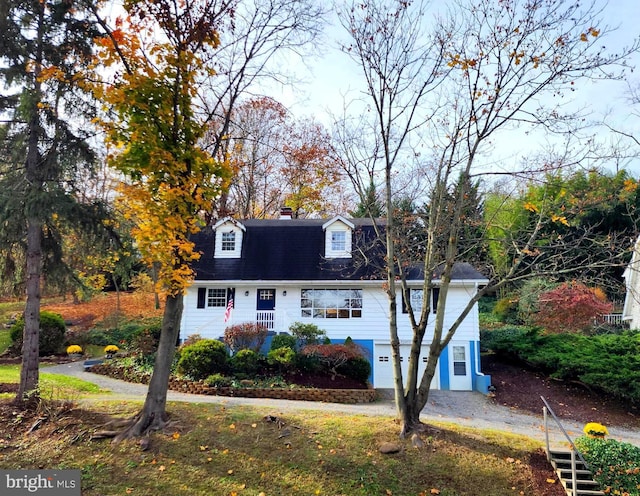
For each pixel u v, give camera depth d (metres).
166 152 8.02
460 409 15.35
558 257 10.30
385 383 19.48
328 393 15.48
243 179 27.33
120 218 11.48
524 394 16.97
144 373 16.62
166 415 9.42
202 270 20.19
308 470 8.32
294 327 18.80
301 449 8.88
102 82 8.62
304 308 20.39
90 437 8.62
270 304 20.62
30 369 10.29
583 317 20.94
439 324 10.26
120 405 10.30
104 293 32.69
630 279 22.22
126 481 7.62
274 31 10.46
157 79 8.31
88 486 7.43
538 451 9.88
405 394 10.23
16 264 11.46
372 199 12.38
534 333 20.33
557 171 10.90
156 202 8.24
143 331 19.36
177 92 8.45
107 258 12.12
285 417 10.19
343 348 17.23
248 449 8.73
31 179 10.27
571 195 10.66
